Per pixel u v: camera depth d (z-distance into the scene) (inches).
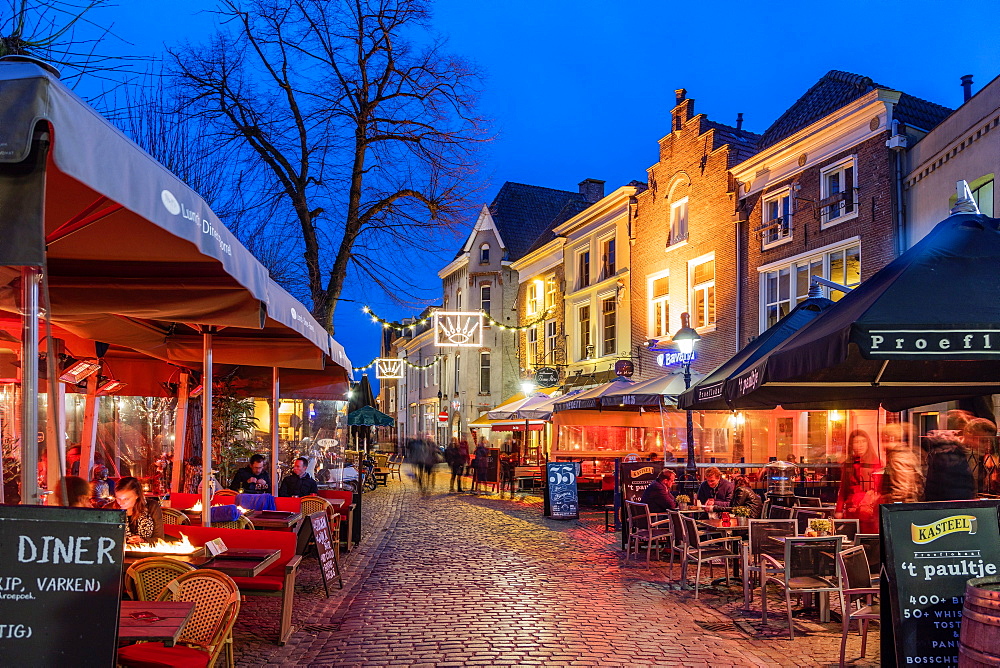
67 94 117.6
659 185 1054.4
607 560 471.8
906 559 179.5
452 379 2054.6
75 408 520.4
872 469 498.9
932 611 178.1
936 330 194.4
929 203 615.8
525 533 606.2
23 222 115.0
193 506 395.5
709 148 938.1
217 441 590.9
